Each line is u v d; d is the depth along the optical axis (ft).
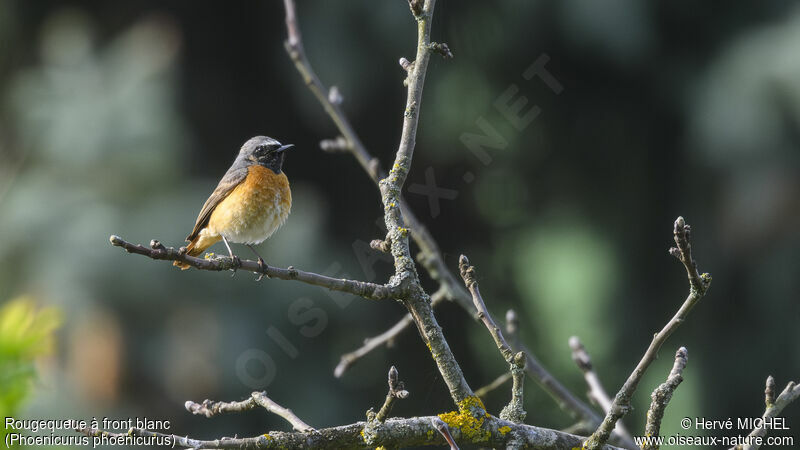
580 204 49.96
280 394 41.37
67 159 40.11
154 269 39.04
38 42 44.06
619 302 49.57
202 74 43.37
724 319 48.01
